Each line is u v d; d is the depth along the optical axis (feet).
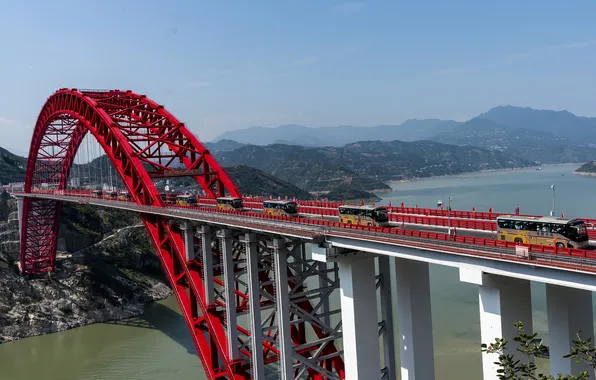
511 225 99.40
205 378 212.23
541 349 69.82
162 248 197.88
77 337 290.56
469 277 92.17
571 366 92.02
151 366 231.71
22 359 259.60
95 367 237.25
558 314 93.04
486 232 118.01
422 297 120.16
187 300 183.01
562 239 90.58
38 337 296.30
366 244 111.34
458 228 125.80
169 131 237.45
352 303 117.50
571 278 77.61
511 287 90.12
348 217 135.33
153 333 286.66
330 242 119.44
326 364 150.10
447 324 252.21
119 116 242.78
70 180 613.11
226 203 191.01
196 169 232.73
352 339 117.60
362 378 116.78
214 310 167.94
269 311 271.08
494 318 90.02
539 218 96.89
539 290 295.89
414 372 118.11
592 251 80.48
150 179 211.00
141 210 199.41
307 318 138.31
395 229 113.19
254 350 144.87
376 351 119.34
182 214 174.50
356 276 118.42
